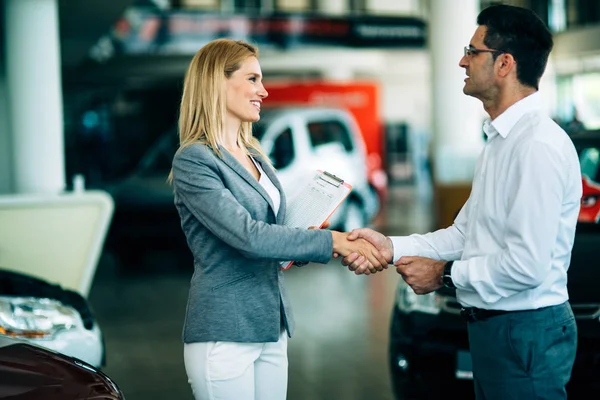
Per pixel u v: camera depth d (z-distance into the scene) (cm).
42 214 801
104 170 1888
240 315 332
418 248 371
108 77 2311
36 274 804
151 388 647
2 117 1195
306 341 786
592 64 1870
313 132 1400
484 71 329
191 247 342
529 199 308
